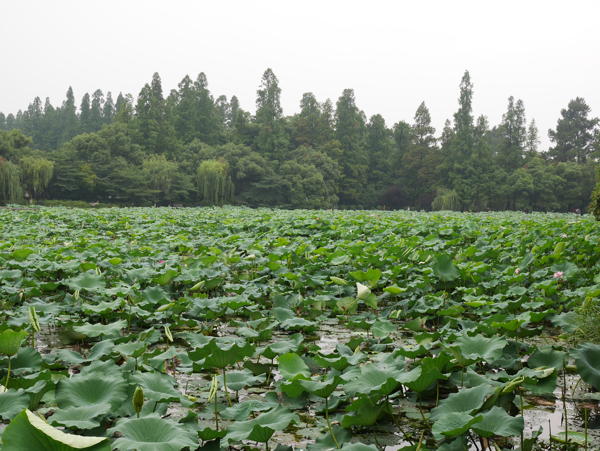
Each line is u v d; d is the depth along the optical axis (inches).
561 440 136.6
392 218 984.9
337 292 305.4
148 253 430.6
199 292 326.0
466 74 2992.1
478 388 136.8
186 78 3339.1
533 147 3314.5
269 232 628.1
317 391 134.6
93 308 239.8
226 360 151.7
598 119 3206.2
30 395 135.0
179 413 155.5
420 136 3275.1
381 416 152.0
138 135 2883.9
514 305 246.7
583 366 152.4
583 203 2859.3
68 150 2581.2
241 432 122.1
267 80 3299.7
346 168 3154.5
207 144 3191.4
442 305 285.3
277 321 230.4
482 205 2817.4
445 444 122.4
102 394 137.9
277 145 3056.1
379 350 215.9
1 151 2460.6
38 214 880.9
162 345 230.7
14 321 217.5
